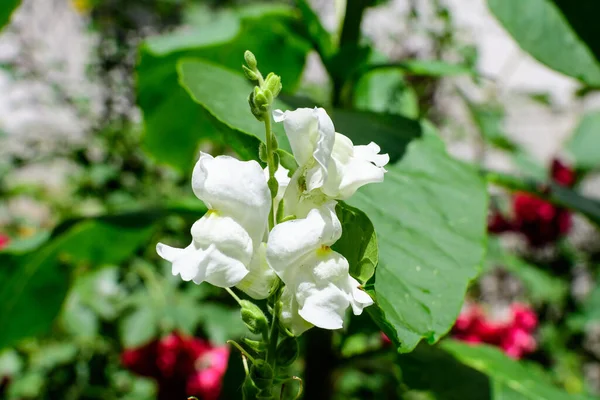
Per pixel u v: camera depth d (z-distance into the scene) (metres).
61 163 1.31
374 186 0.40
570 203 0.55
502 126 1.21
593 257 1.30
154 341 0.74
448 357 0.52
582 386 1.10
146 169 1.18
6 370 0.91
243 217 0.30
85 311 0.88
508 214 1.10
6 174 1.19
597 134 1.19
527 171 1.07
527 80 1.86
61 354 0.93
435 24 1.28
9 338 0.65
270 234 0.29
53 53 1.51
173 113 0.67
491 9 0.53
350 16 0.55
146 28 1.47
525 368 0.55
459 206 0.40
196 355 0.74
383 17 1.32
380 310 0.31
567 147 1.21
